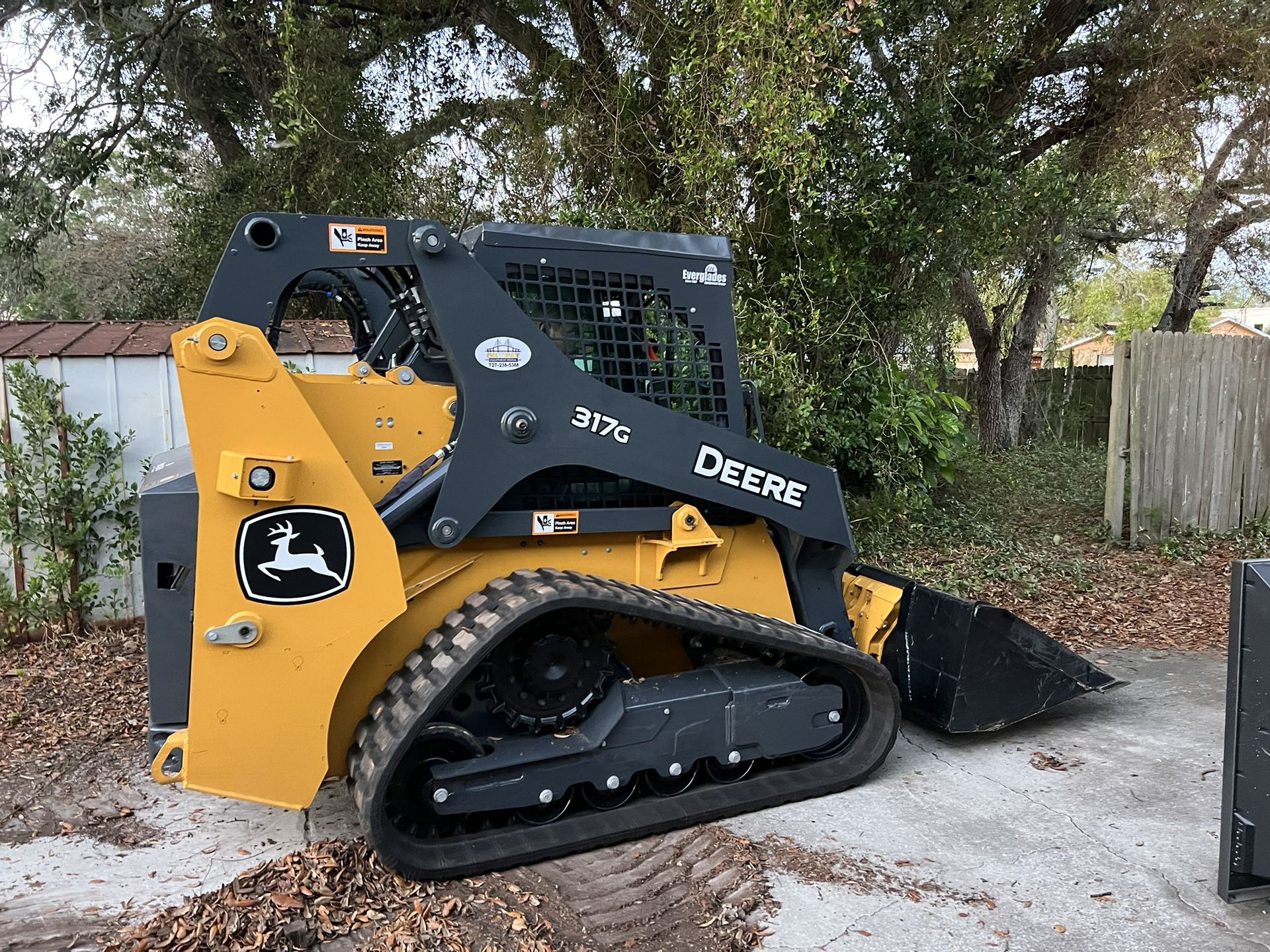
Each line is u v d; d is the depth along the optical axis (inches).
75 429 197.0
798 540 137.5
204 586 101.6
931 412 301.9
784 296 256.4
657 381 129.7
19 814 130.6
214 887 111.2
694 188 243.1
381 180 306.0
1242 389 313.7
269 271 107.3
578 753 117.3
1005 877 112.0
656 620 116.8
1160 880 111.3
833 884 110.3
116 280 522.0
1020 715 153.5
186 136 426.0
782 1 213.9
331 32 307.0
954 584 244.2
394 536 115.3
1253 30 283.7
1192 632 216.7
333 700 108.2
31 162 375.9
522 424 115.9
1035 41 296.5
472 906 104.0
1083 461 486.3
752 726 129.6
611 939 98.0
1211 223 404.2
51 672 185.3
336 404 113.5
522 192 289.1
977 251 283.7
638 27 262.2
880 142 267.7
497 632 106.9
